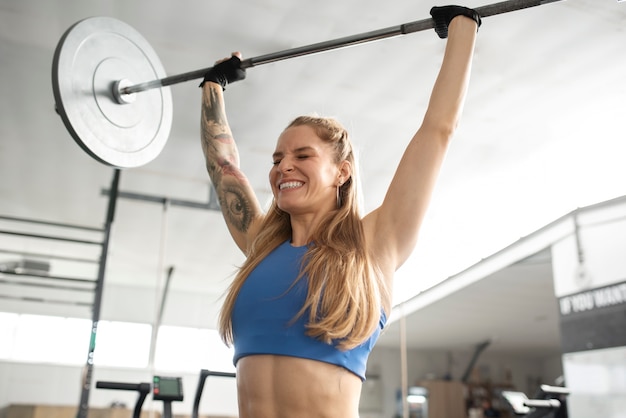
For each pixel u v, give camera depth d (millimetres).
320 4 3545
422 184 1205
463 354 13562
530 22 3639
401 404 12352
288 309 1064
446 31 1458
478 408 12992
